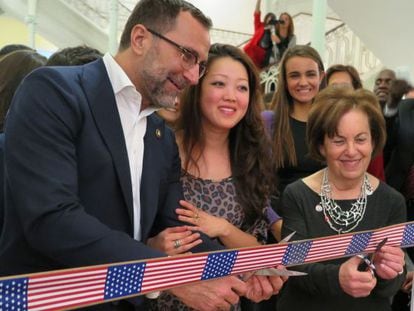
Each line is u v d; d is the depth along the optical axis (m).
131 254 0.99
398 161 2.56
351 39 6.84
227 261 1.10
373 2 5.26
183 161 1.61
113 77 1.15
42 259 1.07
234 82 1.57
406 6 5.07
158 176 1.24
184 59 1.16
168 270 1.00
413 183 2.51
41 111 1.01
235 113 1.57
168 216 1.37
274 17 4.30
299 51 2.41
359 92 1.51
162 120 1.35
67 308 0.86
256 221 1.66
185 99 1.62
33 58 1.60
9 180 0.99
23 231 1.03
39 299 0.82
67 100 1.04
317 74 2.39
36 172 0.97
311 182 1.55
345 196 1.50
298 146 2.28
